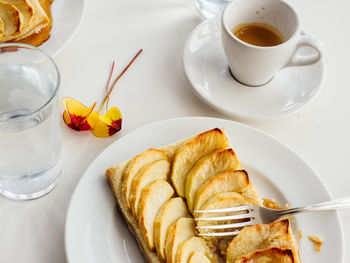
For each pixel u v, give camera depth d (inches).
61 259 21.1
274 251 19.5
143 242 20.4
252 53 23.3
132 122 24.4
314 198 21.9
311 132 24.7
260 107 24.4
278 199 22.2
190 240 20.1
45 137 20.6
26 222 21.7
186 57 25.6
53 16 25.1
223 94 24.7
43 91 20.9
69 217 20.7
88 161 23.3
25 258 21.0
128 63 26.2
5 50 20.2
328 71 26.5
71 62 26.0
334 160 24.0
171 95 25.4
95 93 25.1
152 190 20.8
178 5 28.7
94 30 27.2
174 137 23.1
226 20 24.5
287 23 24.8
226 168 21.6
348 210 22.5
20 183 21.6
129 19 27.8
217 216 20.8
